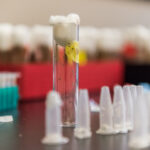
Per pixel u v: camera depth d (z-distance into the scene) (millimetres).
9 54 687
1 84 584
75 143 381
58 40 444
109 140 389
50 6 902
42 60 721
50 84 695
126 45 916
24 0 855
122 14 1075
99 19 1021
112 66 839
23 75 659
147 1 1124
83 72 767
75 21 443
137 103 373
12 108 591
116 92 412
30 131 434
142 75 889
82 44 833
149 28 1132
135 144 370
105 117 409
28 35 705
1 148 375
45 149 367
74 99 448
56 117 379
